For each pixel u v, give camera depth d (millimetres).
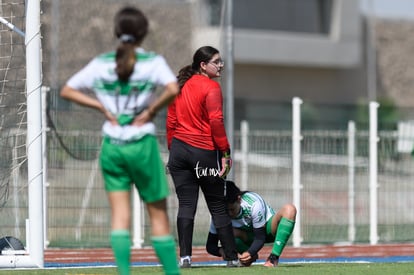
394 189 49125
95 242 43500
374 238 46938
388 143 48625
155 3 58938
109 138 20016
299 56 164750
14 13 33438
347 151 48281
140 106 19984
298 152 44750
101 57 20094
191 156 29500
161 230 20531
